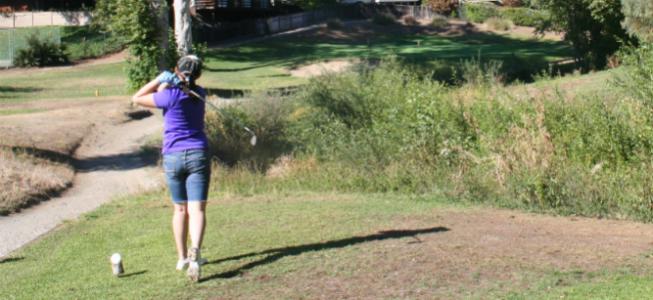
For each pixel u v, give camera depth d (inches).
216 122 751.7
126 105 1225.4
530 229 364.5
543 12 1754.4
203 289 261.3
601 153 493.7
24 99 1419.8
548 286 252.5
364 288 253.8
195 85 278.4
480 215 418.6
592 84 919.0
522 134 521.0
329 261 289.7
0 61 2149.4
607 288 248.5
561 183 456.4
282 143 725.9
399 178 549.0
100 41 2314.2
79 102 1302.9
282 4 3004.4
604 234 354.9
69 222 474.3
